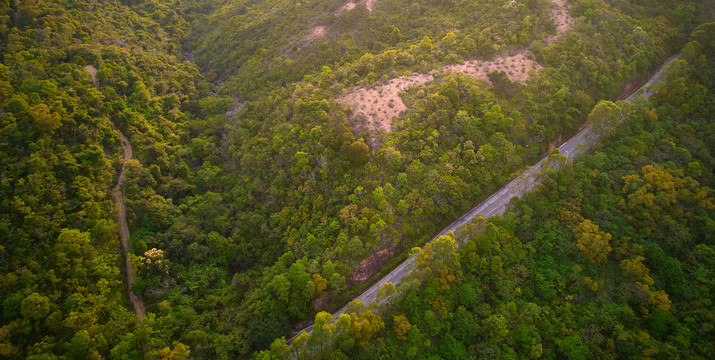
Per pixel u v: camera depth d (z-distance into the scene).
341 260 79.19
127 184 90.00
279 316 72.62
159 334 68.25
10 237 69.12
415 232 83.25
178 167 103.94
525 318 71.25
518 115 98.44
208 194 98.81
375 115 98.94
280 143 100.06
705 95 108.50
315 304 76.38
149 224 87.00
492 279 76.12
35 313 61.75
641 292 73.81
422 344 67.81
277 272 78.88
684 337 68.25
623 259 79.50
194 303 78.38
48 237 72.62
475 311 72.25
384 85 108.38
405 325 66.56
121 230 85.38
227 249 89.00
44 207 75.00
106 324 67.12
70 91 99.69
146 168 95.94
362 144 88.81
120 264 79.62
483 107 98.88
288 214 90.25
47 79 100.62
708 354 66.06
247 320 73.56
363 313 67.62
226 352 67.94
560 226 84.69
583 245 79.44
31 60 102.62
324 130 96.38
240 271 89.88
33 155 79.75
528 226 82.94
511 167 95.44
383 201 81.06
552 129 102.25
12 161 78.31
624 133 98.69
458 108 98.62
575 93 107.06
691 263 77.94
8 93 87.19
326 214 85.50
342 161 89.50
